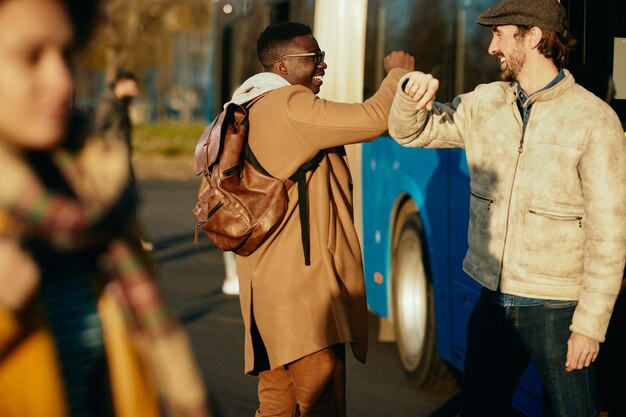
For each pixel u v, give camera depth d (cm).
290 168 404
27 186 176
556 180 361
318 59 442
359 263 418
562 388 369
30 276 178
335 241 410
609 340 451
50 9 176
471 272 383
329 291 404
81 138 192
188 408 196
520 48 369
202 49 5191
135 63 4288
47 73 177
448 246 620
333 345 409
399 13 731
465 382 397
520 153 367
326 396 410
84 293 193
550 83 366
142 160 3238
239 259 429
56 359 188
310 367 405
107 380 196
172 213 1875
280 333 405
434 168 644
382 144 759
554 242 362
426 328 667
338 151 429
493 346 385
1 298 176
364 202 810
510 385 392
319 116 393
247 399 655
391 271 752
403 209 721
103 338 195
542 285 365
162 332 196
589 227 354
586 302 353
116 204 189
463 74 617
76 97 188
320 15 819
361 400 659
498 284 373
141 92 5009
